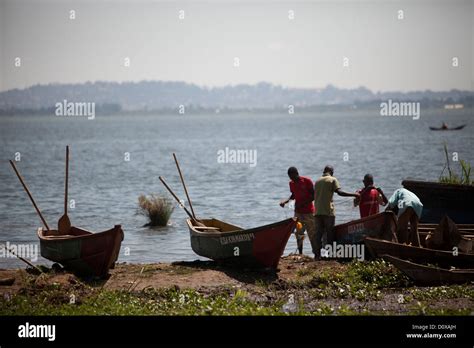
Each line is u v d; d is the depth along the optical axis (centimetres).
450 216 2841
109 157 8825
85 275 2177
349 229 2323
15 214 3881
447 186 2833
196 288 2033
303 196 2408
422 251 2105
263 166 6906
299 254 2494
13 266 2561
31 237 3212
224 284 2073
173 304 1850
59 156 9125
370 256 2292
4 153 9794
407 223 2220
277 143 11462
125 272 2241
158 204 3475
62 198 4572
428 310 1761
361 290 1969
